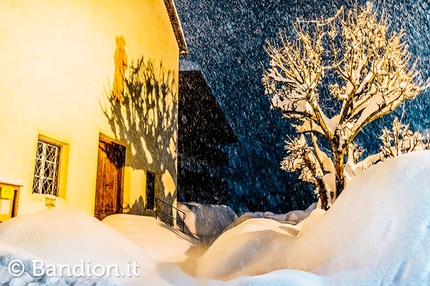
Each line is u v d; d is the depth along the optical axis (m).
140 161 9.91
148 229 7.85
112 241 4.73
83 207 7.57
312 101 8.07
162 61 11.82
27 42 6.42
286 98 8.24
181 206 14.83
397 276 3.04
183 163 19.94
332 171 8.74
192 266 4.98
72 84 7.51
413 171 3.60
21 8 6.33
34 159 6.39
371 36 8.26
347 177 8.18
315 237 3.99
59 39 7.23
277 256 4.26
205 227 14.58
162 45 11.91
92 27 8.33
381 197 3.61
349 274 3.27
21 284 3.52
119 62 9.34
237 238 4.89
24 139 6.20
